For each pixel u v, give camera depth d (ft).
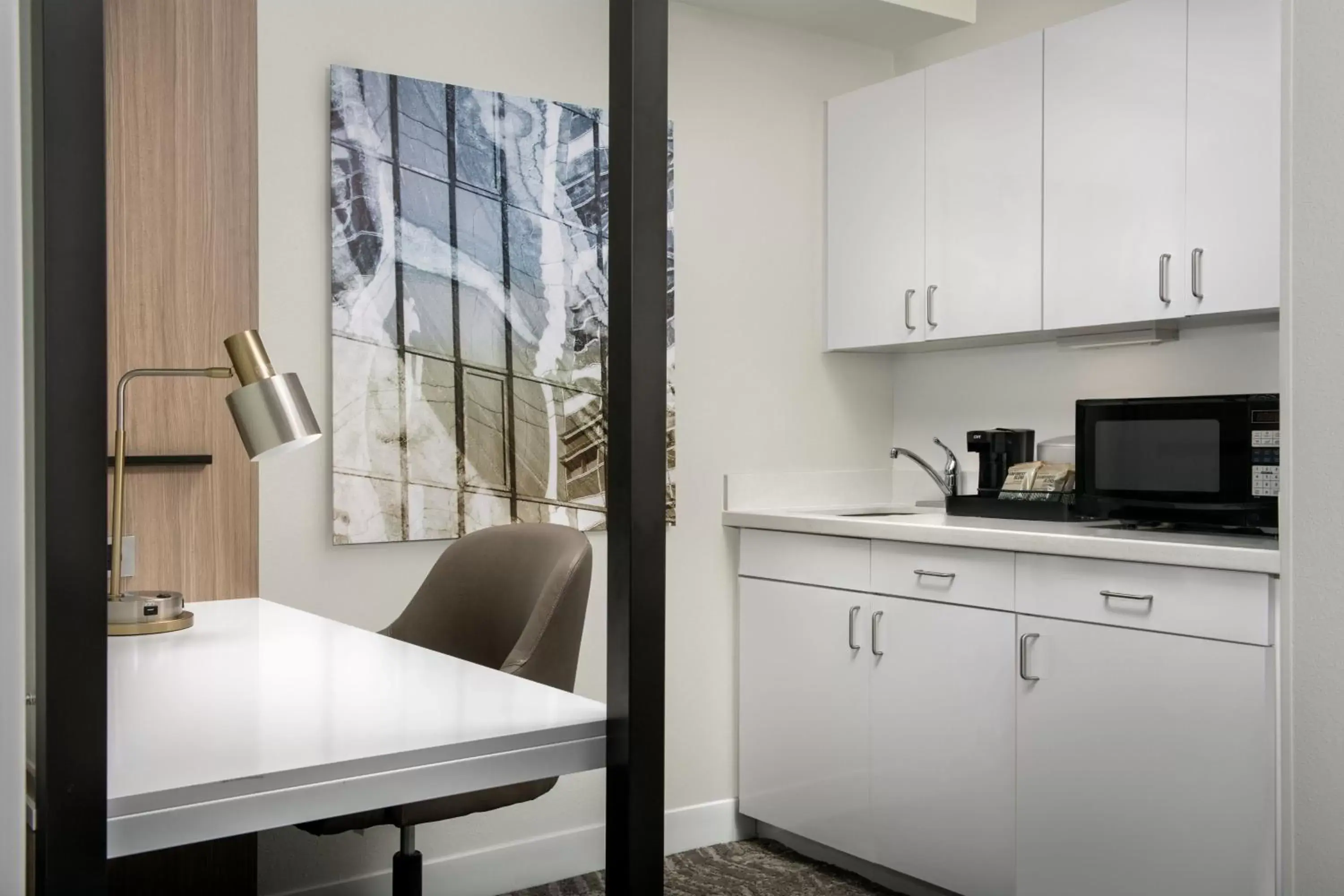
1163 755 7.25
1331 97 4.48
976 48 10.88
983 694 8.39
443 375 8.73
